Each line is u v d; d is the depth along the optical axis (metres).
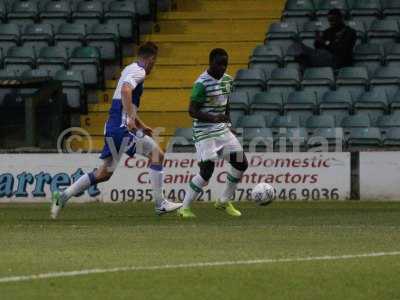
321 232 38.75
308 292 25.73
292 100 63.56
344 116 61.62
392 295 25.45
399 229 39.94
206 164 45.97
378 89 63.56
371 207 51.41
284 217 45.78
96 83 67.88
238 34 72.56
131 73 44.31
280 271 28.58
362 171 55.81
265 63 67.38
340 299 24.94
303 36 69.56
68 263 29.95
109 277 27.48
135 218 45.72
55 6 73.94
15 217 46.44
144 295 25.19
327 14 70.25
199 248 33.59
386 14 71.06
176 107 67.38
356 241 35.59
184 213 45.84
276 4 74.88
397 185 55.59
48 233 38.69
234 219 44.88
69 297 24.88
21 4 74.44
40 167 56.19
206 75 45.69
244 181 55.97
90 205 53.91
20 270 28.66
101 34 70.38
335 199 55.91
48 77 62.59
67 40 70.62
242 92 64.25
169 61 70.56
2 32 72.06
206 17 74.06
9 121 59.38
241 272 28.38
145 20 74.00
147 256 31.50
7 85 60.03
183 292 25.61
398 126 60.22
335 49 66.50
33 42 71.06
